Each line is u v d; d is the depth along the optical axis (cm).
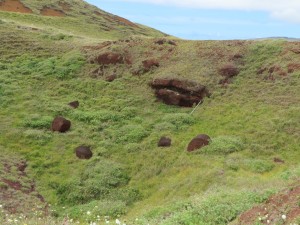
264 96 2641
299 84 2653
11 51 3488
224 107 2628
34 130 2494
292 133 2262
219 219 1125
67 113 2708
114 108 2766
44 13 6169
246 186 1647
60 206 1934
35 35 3888
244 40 3294
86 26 5872
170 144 2347
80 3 7194
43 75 3145
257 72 2883
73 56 3350
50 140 2438
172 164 2169
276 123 2352
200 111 2658
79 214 1814
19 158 2256
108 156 2320
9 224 1161
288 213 955
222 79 2864
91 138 2481
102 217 1734
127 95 2897
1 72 3161
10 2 6116
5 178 2003
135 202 1948
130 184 2092
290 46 3020
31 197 1928
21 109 2723
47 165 2227
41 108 2734
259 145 2205
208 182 1855
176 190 1892
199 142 2258
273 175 1858
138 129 2519
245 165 1995
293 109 2433
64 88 2997
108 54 3244
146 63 3112
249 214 1063
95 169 2184
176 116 2598
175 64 3072
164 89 2830
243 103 2628
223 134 2373
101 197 2002
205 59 3070
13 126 2531
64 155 2319
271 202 1059
